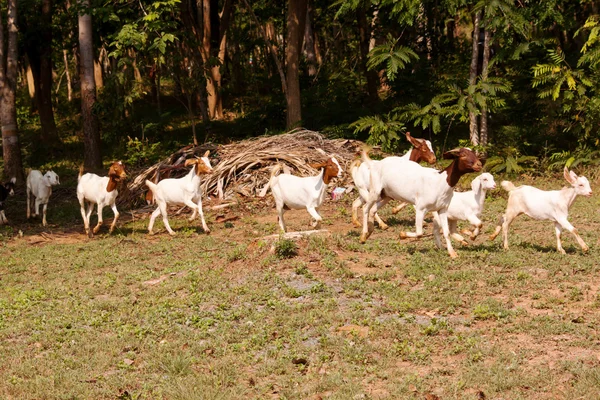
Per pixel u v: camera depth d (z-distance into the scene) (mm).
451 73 25516
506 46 19141
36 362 7688
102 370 7461
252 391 6797
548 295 9055
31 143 29844
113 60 33906
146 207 17984
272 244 11008
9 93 22219
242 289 9656
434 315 8523
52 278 11531
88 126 24516
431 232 12969
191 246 13289
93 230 15367
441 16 28531
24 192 21469
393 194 11234
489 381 6727
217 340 8000
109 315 9141
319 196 12125
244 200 17531
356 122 20141
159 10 21609
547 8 18938
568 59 20703
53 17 30594
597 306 8562
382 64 23641
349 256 11023
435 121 19156
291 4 23047
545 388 6562
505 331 7926
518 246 11523
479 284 9547
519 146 19906
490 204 15812
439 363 7250
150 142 26781
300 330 8234
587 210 14680
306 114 24344
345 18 32312
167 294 9914
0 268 12422
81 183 15297
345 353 7469
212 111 32125
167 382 7043
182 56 25344
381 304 8891
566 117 19969
